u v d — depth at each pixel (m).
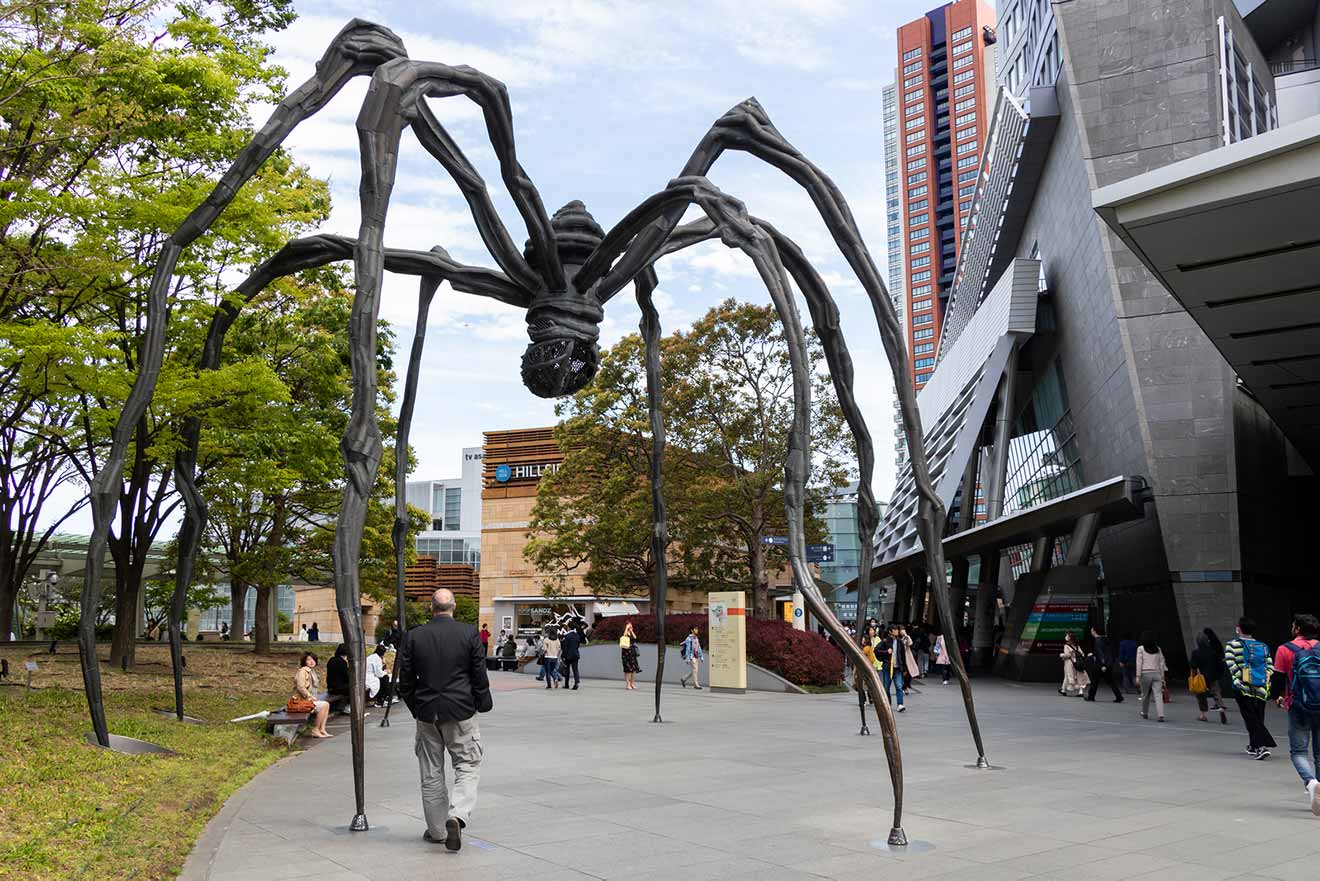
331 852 6.30
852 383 8.61
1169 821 7.47
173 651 12.39
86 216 13.15
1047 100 33.28
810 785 9.30
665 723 16.17
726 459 31.88
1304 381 22.70
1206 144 28.97
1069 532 30.69
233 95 14.60
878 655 18.95
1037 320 38.91
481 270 10.26
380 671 20.44
